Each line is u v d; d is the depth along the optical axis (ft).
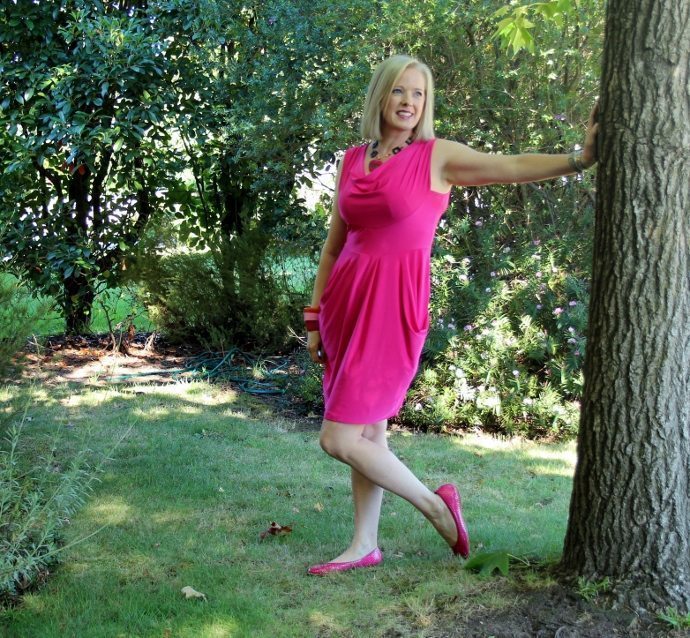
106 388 19.98
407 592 9.47
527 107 19.43
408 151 9.30
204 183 25.93
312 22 20.22
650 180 8.25
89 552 10.64
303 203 23.67
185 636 8.54
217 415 18.02
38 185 24.21
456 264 19.15
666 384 8.45
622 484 8.65
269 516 12.10
